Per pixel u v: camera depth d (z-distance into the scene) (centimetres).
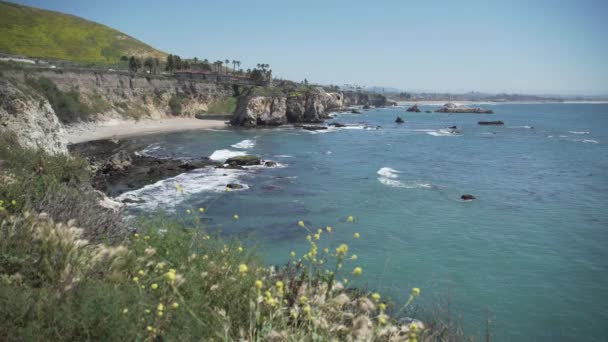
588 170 4847
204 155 5831
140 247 623
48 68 8406
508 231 2583
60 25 17250
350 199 3338
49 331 379
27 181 937
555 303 1656
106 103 9275
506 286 1797
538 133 9750
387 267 1942
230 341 426
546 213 3006
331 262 1700
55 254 511
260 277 600
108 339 380
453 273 1916
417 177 4341
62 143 3434
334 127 10719
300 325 463
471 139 8338
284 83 16738
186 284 517
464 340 771
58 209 800
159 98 10875
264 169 4756
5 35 14512
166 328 417
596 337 1424
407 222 2733
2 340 364
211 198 3291
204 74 13888
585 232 2578
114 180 4028
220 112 11831
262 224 2602
